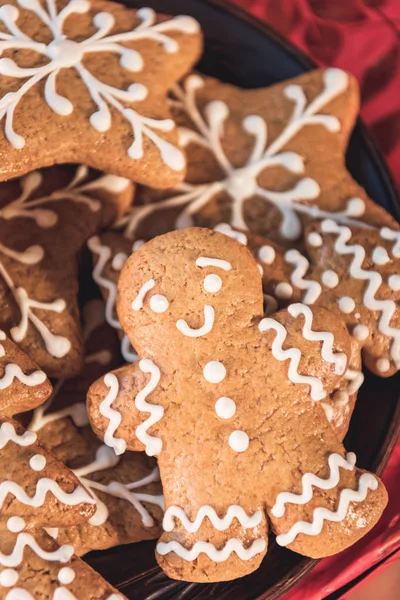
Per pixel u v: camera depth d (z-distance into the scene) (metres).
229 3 0.39
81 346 0.37
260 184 0.38
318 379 0.34
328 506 0.34
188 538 0.34
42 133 0.34
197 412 0.34
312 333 0.34
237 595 0.36
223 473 0.34
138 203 0.38
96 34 0.36
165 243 0.34
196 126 0.38
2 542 0.33
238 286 0.34
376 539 0.41
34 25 0.36
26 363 0.34
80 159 0.35
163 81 0.36
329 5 0.44
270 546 0.36
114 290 0.37
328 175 0.38
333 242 0.37
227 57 0.39
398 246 0.37
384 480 0.42
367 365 0.37
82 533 0.35
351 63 0.44
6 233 0.37
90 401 0.34
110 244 0.37
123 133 0.35
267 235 0.38
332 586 0.41
